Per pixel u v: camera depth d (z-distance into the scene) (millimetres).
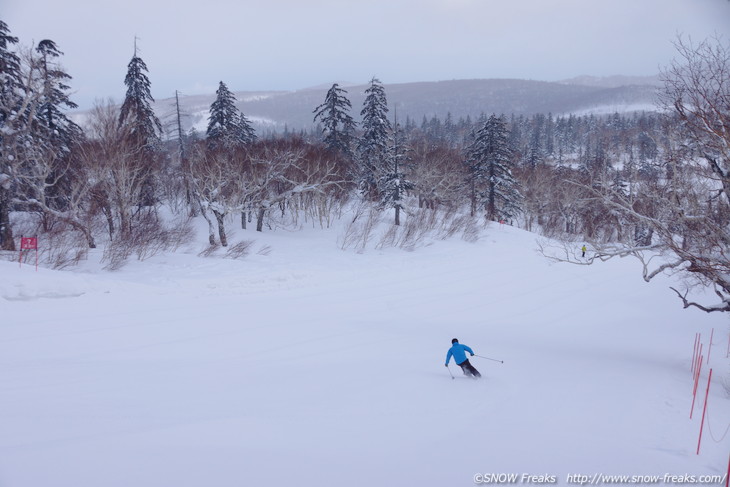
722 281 11641
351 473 5926
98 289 19422
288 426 7637
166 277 23875
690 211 11820
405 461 6352
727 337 19438
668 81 9953
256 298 21906
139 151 32125
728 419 8844
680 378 12422
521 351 15250
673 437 7762
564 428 7988
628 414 8922
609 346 17312
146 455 6293
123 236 28094
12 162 24047
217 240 33469
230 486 5465
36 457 6117
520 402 9500
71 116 33094
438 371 12008
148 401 8766
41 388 9352
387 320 19172
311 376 11109
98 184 28234
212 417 7949
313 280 26719
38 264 23438
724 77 9281
